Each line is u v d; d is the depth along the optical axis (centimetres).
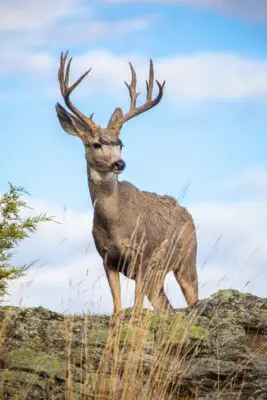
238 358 3145
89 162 4081
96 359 2992
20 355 2947
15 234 2864
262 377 3069
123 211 4012
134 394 2736
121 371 2944
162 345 3011
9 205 2925
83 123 4206
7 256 2838
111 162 4003
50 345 3070
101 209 3984
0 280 2800
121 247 3997
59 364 2933
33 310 3281
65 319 3077
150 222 4153
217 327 3338
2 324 3080
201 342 3158
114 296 4000
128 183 4200
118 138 4122
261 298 3562
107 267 4038
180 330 3159
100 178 4012
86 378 2812
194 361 3106
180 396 3016
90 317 3222
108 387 2816
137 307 3241
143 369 2939
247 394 3020
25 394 2686
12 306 3291
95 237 4069
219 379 3061
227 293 3572
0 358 2916
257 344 3322
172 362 2895
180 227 4422
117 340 2906
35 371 2869
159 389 2811
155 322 3172
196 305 3531
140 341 2872
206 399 2983
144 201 4191
